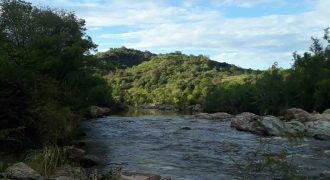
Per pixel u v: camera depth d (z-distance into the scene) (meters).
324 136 31.31
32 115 18.39
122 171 15.59
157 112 97.19
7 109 17.19
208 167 18.61
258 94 79.38
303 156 21.66
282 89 70.00
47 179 12.52
